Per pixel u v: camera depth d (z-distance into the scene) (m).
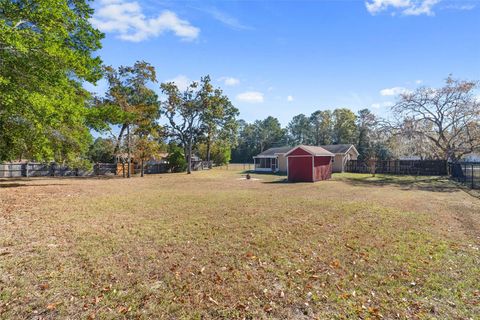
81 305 3.37
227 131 43.06
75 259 4.77
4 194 12.56
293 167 22.11
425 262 4.76
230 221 7.66
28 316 3.12
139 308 3.34
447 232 6.66
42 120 11.38
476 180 21.62
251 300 3.55
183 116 33.38
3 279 3.95
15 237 5.92
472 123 23.64
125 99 26.06
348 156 33.91
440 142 28.06
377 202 11.05
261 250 5.33
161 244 5.64
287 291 3.78
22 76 10.85
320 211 9.09
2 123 12.95
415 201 11.41
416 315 3.21
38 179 22.45
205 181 22.02
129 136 26.19
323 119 66.31
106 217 8.10
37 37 10.55
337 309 3.34
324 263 4.72
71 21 12.28
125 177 26.34
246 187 17.34
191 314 3.23
